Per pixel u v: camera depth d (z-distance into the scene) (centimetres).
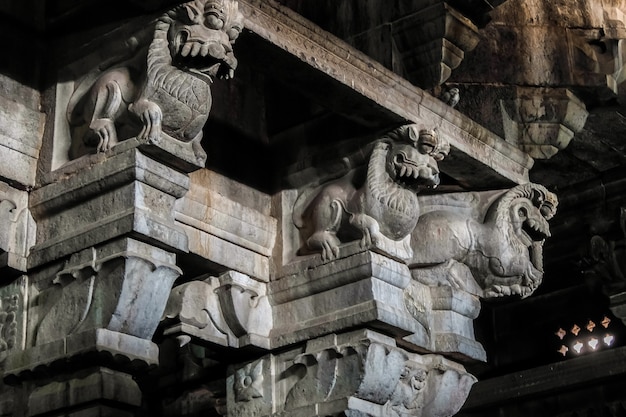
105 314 624
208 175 746
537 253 822
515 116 911
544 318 1109
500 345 1126
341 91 710
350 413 709
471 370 868
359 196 736
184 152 642
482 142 798
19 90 685
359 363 716
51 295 652
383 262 731
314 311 744
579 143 977
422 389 786
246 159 775
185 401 875
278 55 682
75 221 654
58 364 626
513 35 920
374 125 741
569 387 1062
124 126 650
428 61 852
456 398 798
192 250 720
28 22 696
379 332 728
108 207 639
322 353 727
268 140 793
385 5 865
